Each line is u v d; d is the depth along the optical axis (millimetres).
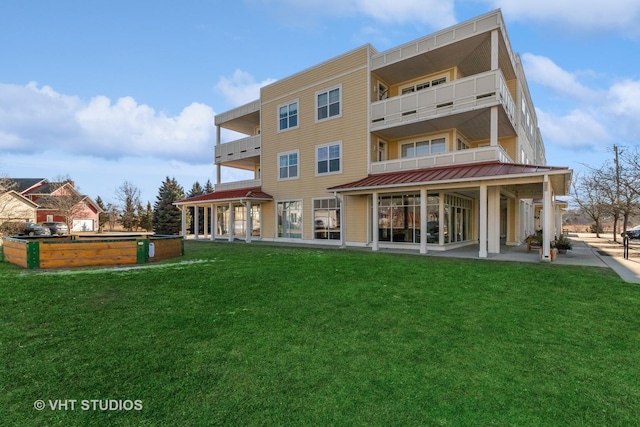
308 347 3922
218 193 24016
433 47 14562
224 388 3000
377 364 3500
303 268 9078
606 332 4453
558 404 2801
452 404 2779
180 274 8117
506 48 14383
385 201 16375
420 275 8109
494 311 5340
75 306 5414
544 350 3889
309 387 3027
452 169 13586
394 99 15797
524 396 2914
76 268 9078
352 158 17219
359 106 17000
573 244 20203
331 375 3256
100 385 3033
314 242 18703
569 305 5660
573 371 3387
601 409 2738
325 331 4449
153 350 3785
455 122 15125
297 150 19656
